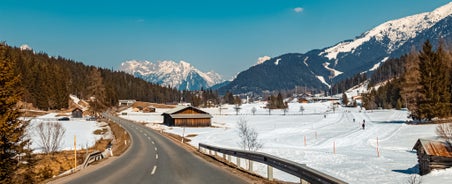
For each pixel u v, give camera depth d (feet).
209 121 319.47
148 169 61.67
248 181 47.11
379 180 67.10
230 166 66.13
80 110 389.19
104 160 81.87
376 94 552.82
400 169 81.76
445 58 231.50
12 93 61.67
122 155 95.09
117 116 452.35
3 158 61.77
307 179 35.35
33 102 424.46
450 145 74.38
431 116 197.36
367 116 346.54
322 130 233.76
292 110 595.06
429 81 198.39
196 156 88.58
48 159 100.53
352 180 67.77
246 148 135.74
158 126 296.71
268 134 216.54
